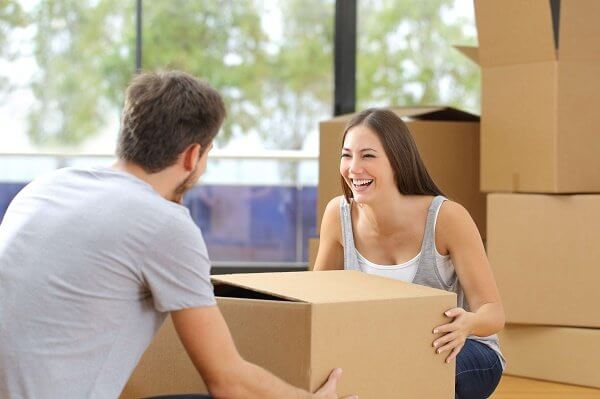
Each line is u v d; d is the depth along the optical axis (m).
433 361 2.39
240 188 5.79
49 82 5.59
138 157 2.05
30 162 5.63
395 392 2.32
